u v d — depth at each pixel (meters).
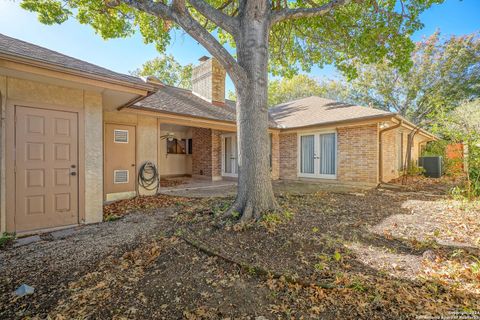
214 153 11.57
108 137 6.78
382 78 19.12
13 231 3.79
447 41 16.95
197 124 8.79
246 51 4.23
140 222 4.48
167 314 1.95
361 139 9.02
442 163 11.54
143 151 7.51
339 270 2.53
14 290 2.29
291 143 11.38
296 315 1.91
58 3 5.64
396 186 8.63
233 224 3.76
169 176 13.11
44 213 4.11
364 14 6.10
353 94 21.67
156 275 2.53
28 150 3.97
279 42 7.16
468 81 16.47
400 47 6.08
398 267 2.60
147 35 6.69
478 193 5.75
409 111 19.09
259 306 2.03
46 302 2.11
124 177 7.07
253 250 3.03
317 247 3.09
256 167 4.11
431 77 17.62
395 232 3.70
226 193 7.68
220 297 2.15
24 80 3.91
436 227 3.92
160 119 7.93
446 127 8.12
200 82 11.58
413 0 5.67
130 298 2.15
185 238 3.37
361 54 6.60
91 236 3.76
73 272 2.61
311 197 6.62
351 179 9.27
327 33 6.58
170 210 5.34
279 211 4.13
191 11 6.77
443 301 2.01
